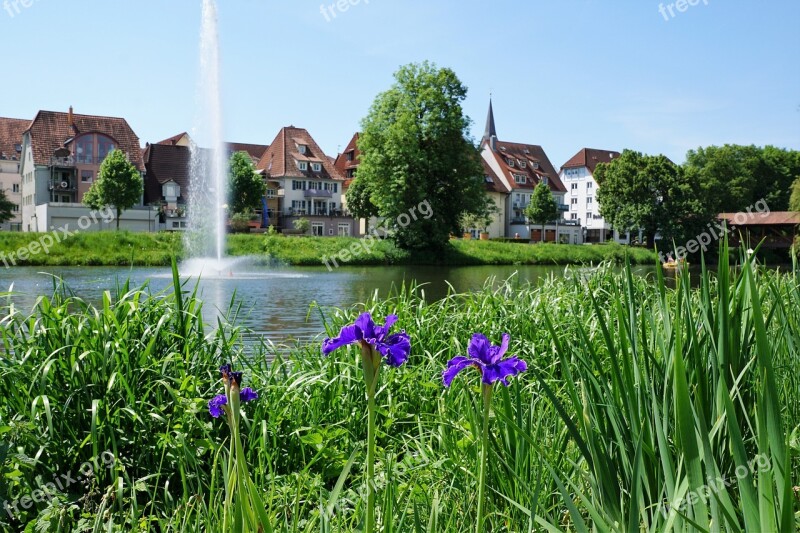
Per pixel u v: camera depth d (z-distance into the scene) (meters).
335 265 41.19
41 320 4.67
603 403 2.55
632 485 2.06
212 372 4.91
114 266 35.16
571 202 108.50
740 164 89.00
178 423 4.12
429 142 48.34
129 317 4.77
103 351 4.29
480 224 75.75
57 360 4.32
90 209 59.75
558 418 3.50
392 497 2.78
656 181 62.84
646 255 48.03
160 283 23.14
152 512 3.54
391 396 5.04
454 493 3.27
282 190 82.12
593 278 8.00
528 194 95.00
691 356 2.57
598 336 5.62
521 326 6.66
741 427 2.65
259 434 4.27
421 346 6.27
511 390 3.66
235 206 71.38
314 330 12.80
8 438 3.66
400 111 47.56
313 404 4.88
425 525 2.89
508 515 2.93
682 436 1.92
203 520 2.90
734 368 2.57
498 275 33.16
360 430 4.78
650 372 2.57
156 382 4.26
